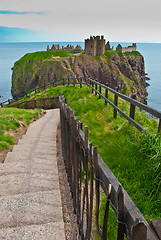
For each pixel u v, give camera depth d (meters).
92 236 2.45
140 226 0.85
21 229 2.41
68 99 13.38
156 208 2.55
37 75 90.88
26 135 7.39
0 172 4.12
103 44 99.56
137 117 6.95
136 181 3.08
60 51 101.06
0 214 2.73
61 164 5.02
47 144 6.32
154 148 3.53
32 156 5.15
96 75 96.62
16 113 11.52
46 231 2.39
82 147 2.35
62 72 76.69
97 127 6.55
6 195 3.25
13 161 4.84
